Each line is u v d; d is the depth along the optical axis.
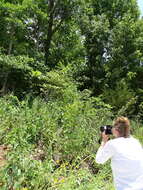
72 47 24.48
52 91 13.21
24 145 5.42
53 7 22.89
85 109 9.59
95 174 6.89
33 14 20.86
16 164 4.68
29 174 4.77
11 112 7.32
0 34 18.70
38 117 7.51
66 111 8.59
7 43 19.12
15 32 20.14
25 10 19.31
